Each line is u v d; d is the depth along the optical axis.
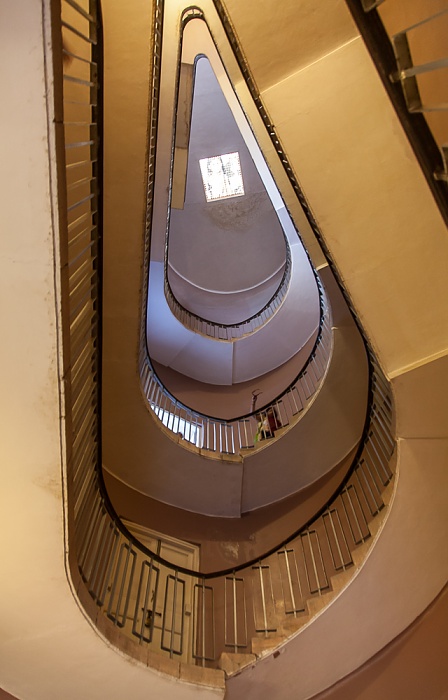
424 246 3.72
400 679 4.05
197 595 6.01
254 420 9.12
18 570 3.42
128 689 3.89
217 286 12.39
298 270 9.73
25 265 2.62
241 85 5.11
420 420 3.93
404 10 2.91
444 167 2.98
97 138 3.58
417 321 3.82
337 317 7.14
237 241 12.47
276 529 7.00
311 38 3.78
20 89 2.27
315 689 4.25
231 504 7.35
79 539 4.09
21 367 2.87
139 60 4.59
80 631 3.62
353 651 4.23
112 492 6.67
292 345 10.52
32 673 3.74
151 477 7.04
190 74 6.12
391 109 3.64
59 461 3.12
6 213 2.51
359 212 3.76
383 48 2.94
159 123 5.79
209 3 4.87
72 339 3.57
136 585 5.66
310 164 3.80
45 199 2.48
